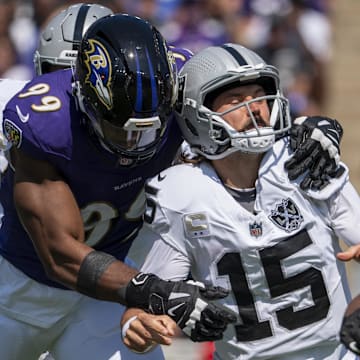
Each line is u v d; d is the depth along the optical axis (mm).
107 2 28734
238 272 12781
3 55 31844
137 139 12492
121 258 14422
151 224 12977
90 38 12688
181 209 12797
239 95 12773
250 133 12562
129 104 12227
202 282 13008
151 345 12031
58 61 15609
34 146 12852
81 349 14398
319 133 12875
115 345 14188
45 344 14781
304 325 12859
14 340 14609
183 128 13289
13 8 32125
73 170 13047
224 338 13062
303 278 12812
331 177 12914
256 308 12852
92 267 12344
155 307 11898
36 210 12836
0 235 14664
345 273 13211
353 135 36094
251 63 12734
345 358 13062
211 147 12914
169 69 12484
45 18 31797
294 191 12836
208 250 12789
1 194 14320
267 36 33062
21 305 14477
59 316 14469
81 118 12945
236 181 12953
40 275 14297
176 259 12922
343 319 11781
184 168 13047
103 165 13109
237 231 12680
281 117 12758
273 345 12867
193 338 11891
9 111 13094
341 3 39094
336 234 13039
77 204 13414
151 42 12539
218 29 32812
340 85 37188
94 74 12414
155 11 33000
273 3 33438
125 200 13672
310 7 34344
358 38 38375
